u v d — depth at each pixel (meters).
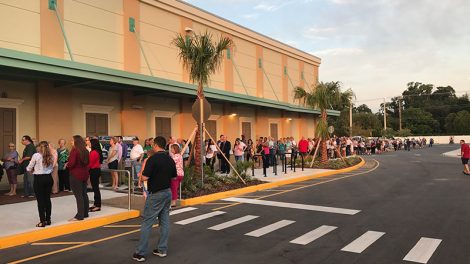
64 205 11.15
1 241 7.60
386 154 43.72
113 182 14.08
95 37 17.50
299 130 35.66
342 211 10.44
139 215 10.43
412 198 12.35
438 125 101.12
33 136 14.82
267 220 9.52
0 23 14.18
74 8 16.67
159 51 20.73
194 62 14.34
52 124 15.21
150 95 19.84
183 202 11.80
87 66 13.78
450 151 47.22
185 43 14.73
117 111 18.17
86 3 17.17
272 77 31.78
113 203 11.52
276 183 16.17
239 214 10.31
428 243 7.27
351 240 7.58
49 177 8.73
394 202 11.67
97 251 7.19
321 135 24.39
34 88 14.92
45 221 8.75
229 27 26.33
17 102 14.27
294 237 7.88
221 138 19.67
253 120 28.73
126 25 18.95
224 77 26.03
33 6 15.16
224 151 19.33
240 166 15.85
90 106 16.83
